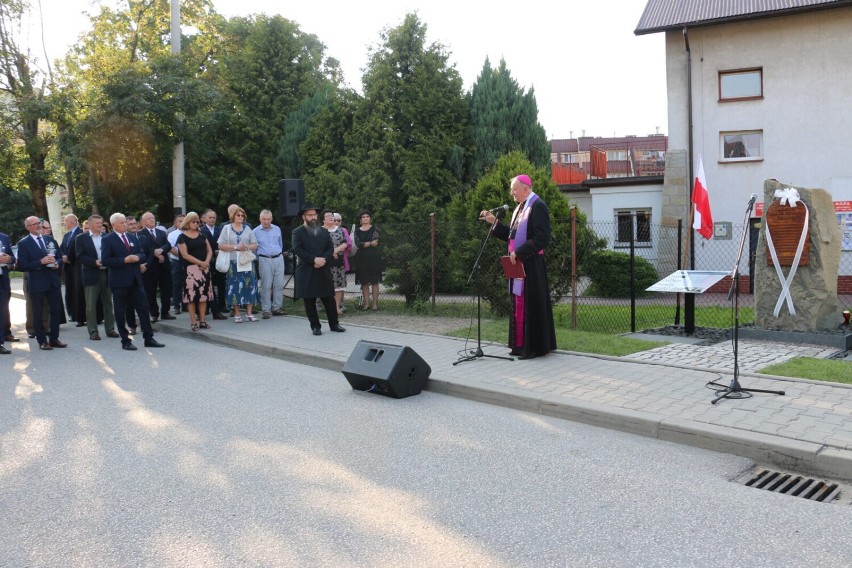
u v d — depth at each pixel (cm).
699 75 1855
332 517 386
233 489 430
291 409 630
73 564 334
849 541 352
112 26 2431
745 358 789
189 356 925
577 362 764
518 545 349
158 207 2394
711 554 338
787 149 1784
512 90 2109
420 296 1307
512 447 512
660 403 582
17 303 1783
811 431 493
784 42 1769
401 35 2023
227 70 2655
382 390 685
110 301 1109
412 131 2003
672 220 1878
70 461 488
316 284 1012
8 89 2403
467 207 1218
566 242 1086
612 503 404
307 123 2467
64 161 2089
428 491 424
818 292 930
